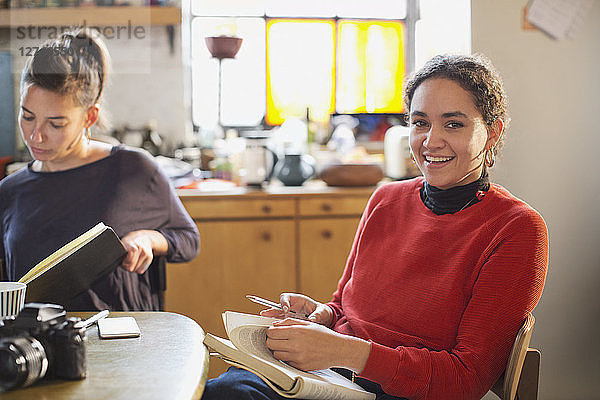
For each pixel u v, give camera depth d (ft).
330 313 5.59
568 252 8.02
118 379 3.65
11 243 6.51
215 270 10.83
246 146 11.46
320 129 12.99
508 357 4.52
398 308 5.02
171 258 6.73
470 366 4.44
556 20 7.76
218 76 13.10
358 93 13.28
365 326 5.13
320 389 4.20
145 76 12.60
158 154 12.39
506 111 5.29
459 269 4.78
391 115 13.29
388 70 13.23
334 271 11.03
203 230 10.78
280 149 12.33
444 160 4.97
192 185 11.26
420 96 5.05
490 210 4.90
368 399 4.53
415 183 5.54
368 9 13.16
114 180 6.69
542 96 7.86
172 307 10.84
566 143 7.93
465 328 4.59
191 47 13.00
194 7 12.92
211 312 10.87
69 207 6.54
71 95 6.39
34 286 4.83
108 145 6.94
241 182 11.46
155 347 4.23
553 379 8.05
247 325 4.51
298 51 13.19
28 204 6.56
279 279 10.94
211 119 13.16
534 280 4.55
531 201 7.95
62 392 3.45
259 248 10.87
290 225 10.91
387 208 5.55
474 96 4.92
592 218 8.04
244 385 4.52
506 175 7.91
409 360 4.43
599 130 7.95
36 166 6.80
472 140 4.92
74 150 6.68
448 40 8.38
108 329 4.54
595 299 8.05
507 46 7.75
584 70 7.87
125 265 5.84
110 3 7.84
